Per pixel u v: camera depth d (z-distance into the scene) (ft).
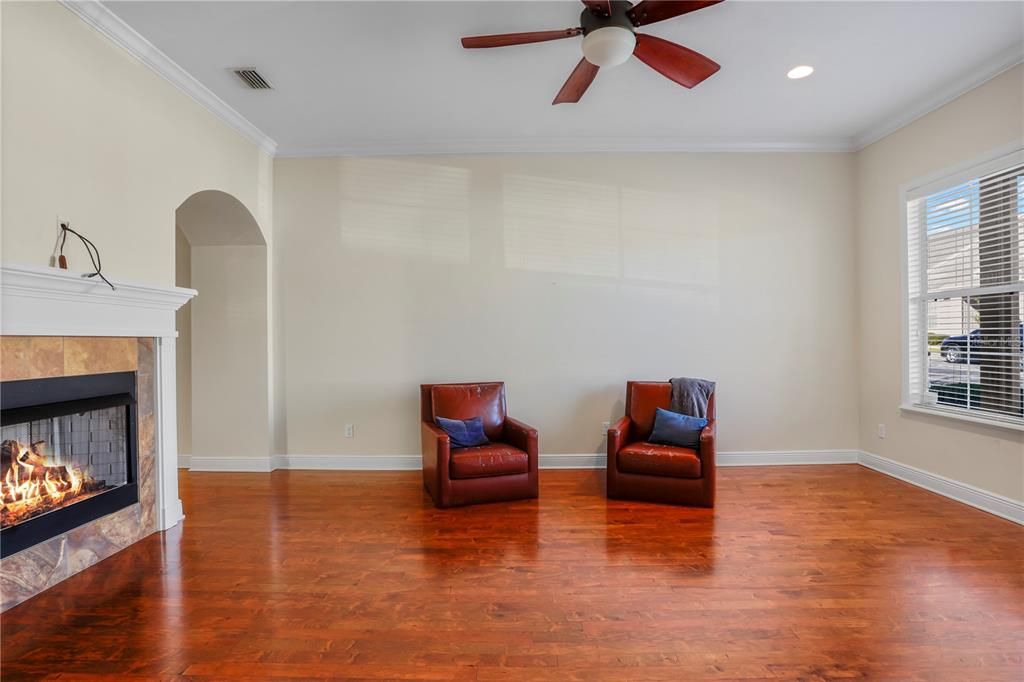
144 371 10.28
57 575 8.23
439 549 9.52
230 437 15.38
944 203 12.41
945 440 12.34
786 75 11.35
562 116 13.52
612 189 15.39
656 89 12.01
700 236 15.40
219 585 8.15
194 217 14.32
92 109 8.91
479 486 12.07
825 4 8.85
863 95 12.32
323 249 15.55
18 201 7.62
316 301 15.57
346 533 10.35
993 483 11.11
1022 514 10.42
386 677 5.92
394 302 15.49
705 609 7.34
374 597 7.75
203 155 12.08
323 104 12.64
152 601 7.66
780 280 15.43
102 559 9.12
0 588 7.38
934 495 12.43
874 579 8.19
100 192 9.07
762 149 15.33
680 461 11.85
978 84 11.27
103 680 5.89
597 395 15.47
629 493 12.34
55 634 6.81
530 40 8.09
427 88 11.88
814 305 15.43
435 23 9.36
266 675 5.97
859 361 15.38
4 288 7.22
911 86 11.85
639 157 15.40
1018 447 10.54
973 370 11.73
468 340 15.48
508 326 15.46
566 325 15.46
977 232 11.55
